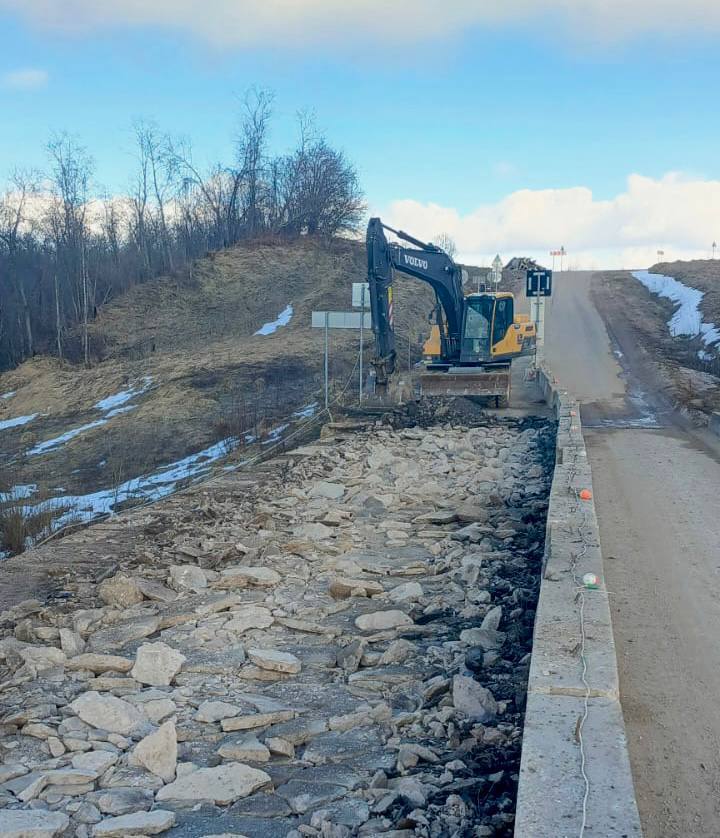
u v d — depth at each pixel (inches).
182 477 943.7
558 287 2682.1
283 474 618.8
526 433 795.4
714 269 2704.2
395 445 745.6
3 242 2456.9
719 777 187.9
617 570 350.6
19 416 1546.5
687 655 257.6
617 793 149.8
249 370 1496.1
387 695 243.1
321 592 341.7
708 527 423.5
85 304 2052.2
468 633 277.7
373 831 172.6
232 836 167.2
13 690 246.1
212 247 2920.8
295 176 3009.4
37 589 339.9
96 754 204.8
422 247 1006.4
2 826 170.2
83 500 879.7
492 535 420.8
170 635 292.0
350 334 1828.2
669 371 1334.9
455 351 1050.7
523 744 168.4
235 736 218.1
